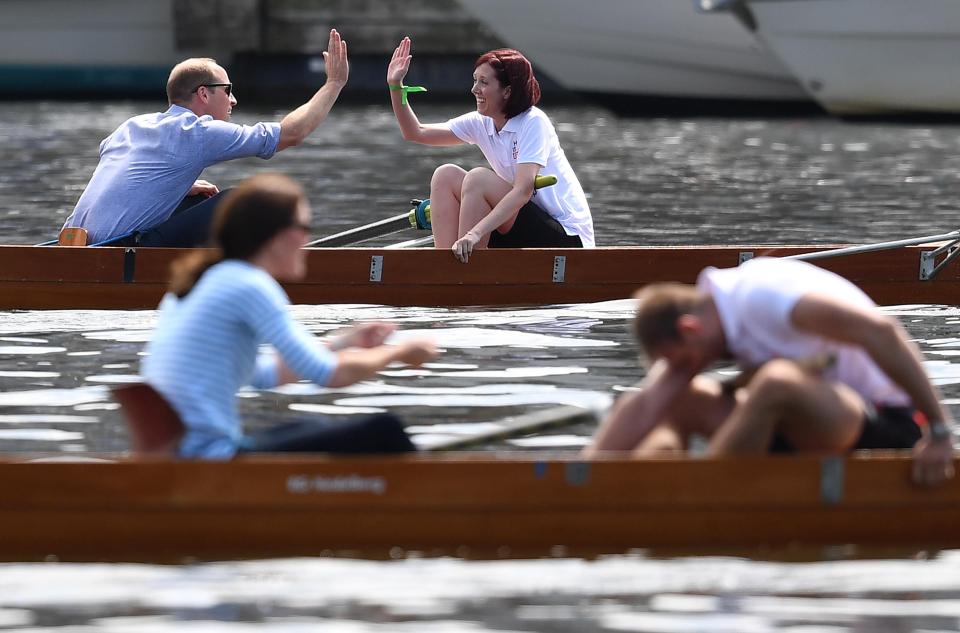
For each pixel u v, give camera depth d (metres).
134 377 25.55
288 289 33.25
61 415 22.62
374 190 66.06
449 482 16.61
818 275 16.33
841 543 16.97
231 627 14.57
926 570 16.27
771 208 59.00
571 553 16.72
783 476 16.69
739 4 105.62
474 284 33.34
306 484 16.50
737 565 16.42
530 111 32.31
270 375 18.12
